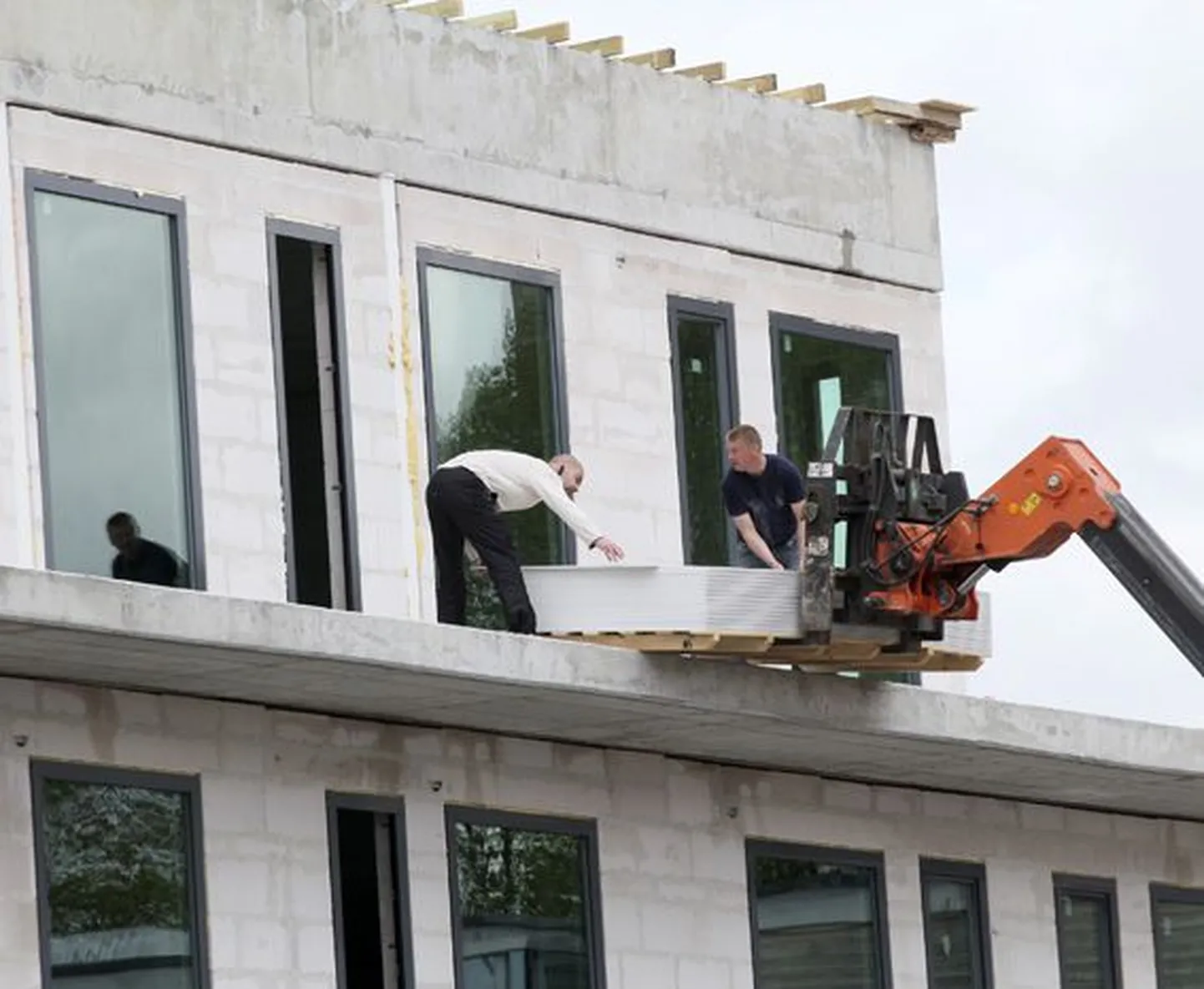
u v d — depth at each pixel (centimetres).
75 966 3872
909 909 4825
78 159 3997
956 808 4928
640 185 4594
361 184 4278
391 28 4328
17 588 3562
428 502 4112
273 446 4131
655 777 4509
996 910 4966
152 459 4019
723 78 4722
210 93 4125
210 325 4091
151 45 4078
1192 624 4072
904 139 4956
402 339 4291
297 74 4222
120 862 3934
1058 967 5053
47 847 3862
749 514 4341
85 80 4006
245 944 4028
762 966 4612
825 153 4844
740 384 4681
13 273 3903
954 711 4503
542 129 4488
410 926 4197
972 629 4325
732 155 4719
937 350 4950
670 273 4619
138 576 3984
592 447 4488
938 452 4253
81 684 3912
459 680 3984
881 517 4175
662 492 4566
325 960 4100
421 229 4338
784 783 4678
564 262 4491
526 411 4425
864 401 4847
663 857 4503
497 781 4319
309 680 3953
